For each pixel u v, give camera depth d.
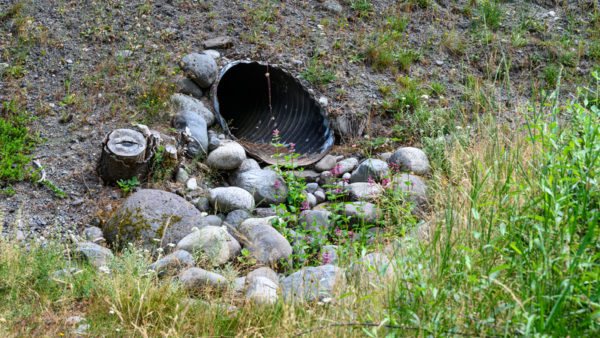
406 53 8.28
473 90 7.33
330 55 8.20
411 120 7.08
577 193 3.08
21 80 7.06
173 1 8.56
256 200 6.14
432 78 7.96
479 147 5.10
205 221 5.36
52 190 5.77
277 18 8.69
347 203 5.71
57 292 4.02
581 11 9.30
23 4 8.03
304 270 4.09
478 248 3.37
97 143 6.40
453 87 7.80
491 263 3.22
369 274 3.81
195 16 8.41
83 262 4.53
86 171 6.06
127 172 5.88
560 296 2.48
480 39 8.62
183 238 4.99
